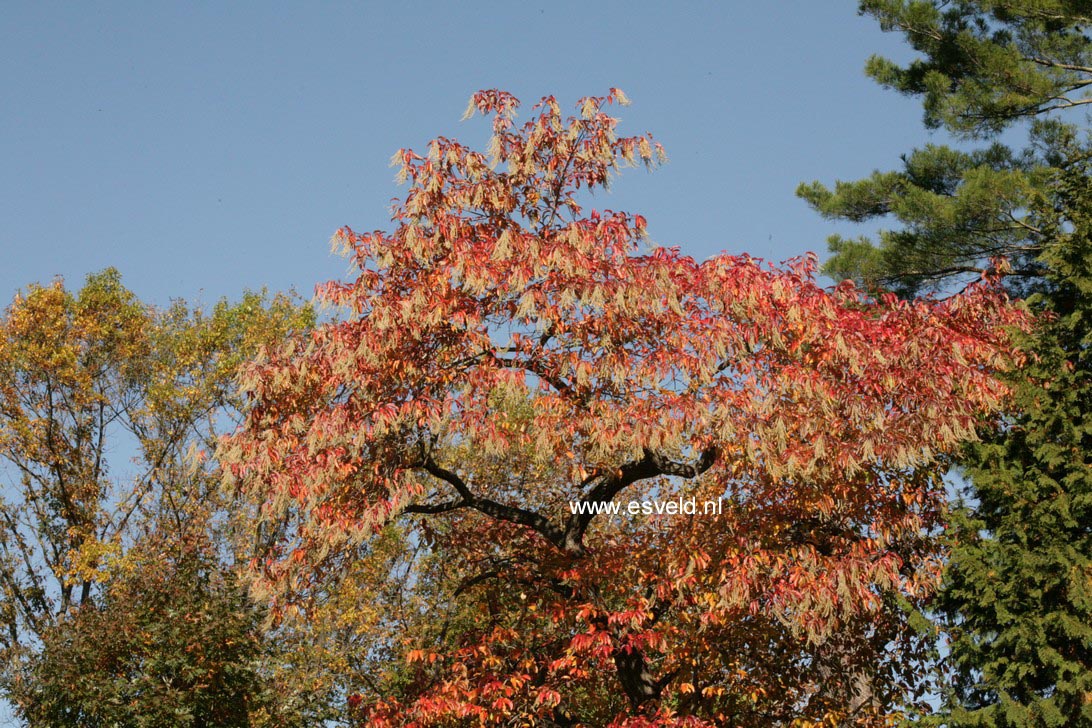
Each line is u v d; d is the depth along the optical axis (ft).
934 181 72.13
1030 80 69.05
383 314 43.70
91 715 65.21
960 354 45.09
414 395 46.21
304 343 48.24
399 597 82.53
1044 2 70.90
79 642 66.64
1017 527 39.99
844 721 48.91
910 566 47.09
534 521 49.21
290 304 104.27
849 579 42.42
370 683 77.25
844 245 72.13
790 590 42.52
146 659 67.67
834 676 50.24
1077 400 41.75
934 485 48.32
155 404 95.61
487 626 53.26
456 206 47.44
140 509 95.45
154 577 72.02
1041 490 40.78
